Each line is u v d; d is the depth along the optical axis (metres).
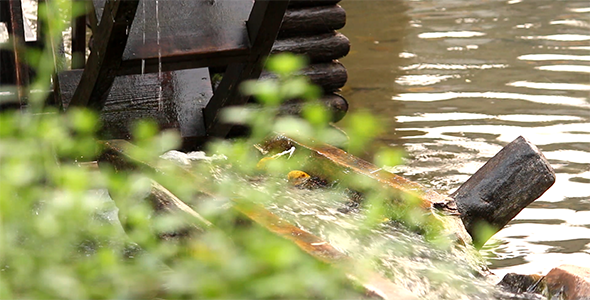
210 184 5.67
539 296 4.52
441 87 11.18
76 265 4.86
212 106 7.47
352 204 6.01
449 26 15.23
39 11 7.71
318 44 8.70
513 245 6.53
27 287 4.53
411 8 17.02
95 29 6.52
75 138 6.79
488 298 4.60
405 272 4.78
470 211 5.75
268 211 5.07
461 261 5.04
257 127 7.28
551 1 17.48
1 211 4.95
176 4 6.77
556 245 6.52
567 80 11.41
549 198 7.46
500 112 10.00
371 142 8.92
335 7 8.77
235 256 4.54
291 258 4.20
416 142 8.93
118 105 7.59
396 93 10.91
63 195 5.55
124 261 5.17
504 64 12.38
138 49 6.55
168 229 5.03
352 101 10.53
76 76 7.63
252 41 6.80
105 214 5.95
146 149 6.67
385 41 14.14
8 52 6.85
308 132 5.46
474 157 8.47
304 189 6.33
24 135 5.88
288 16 8.60
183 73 7.96
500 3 17.34
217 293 4.24
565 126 9.41
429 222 5.43
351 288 4.00
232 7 6.89
